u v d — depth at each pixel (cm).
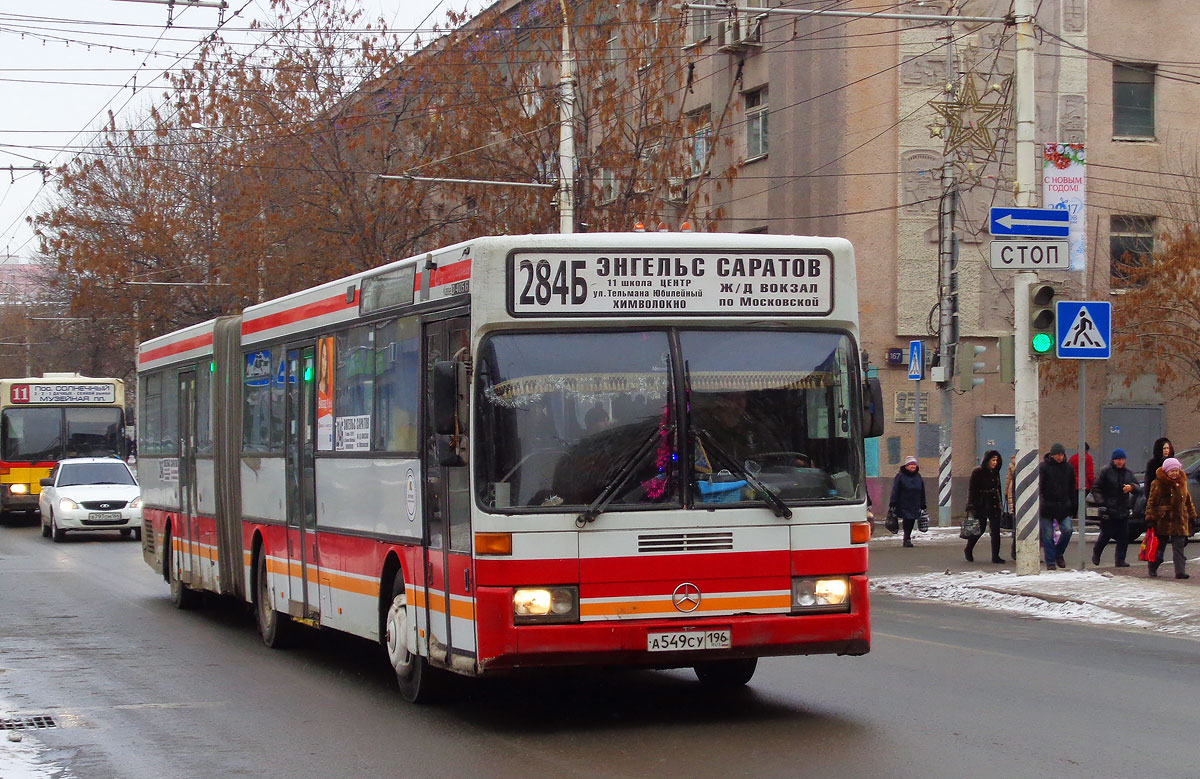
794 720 926
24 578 2306
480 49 3453
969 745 830
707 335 909
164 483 1889
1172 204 3350
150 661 1316
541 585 862
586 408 885
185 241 4375
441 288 961
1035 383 1909
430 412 974
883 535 2944
